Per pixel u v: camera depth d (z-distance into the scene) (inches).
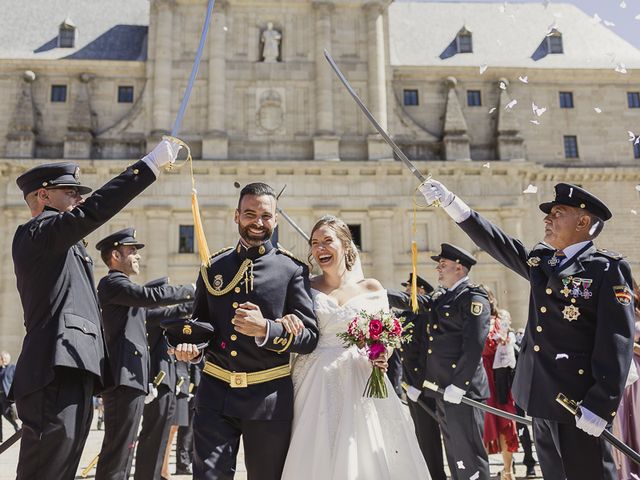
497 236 249.6
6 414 792.3
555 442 223.0
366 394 215.8
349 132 1466.5
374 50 1482.5
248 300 221.1
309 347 215.9
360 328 218.5
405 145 1489.9
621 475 353.7
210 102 1432.1
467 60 1625.2
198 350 212.2
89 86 1499.8
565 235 237.6
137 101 1466.5
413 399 367.6
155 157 219.9
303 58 1493.6
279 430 209.9
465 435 331.6
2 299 1326.3
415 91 1569.9
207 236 1359.5
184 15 1486.2
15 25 1610.5
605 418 206.7
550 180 1541.6
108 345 304.5
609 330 214.5
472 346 330.3
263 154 1439.5
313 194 1401.3
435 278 1395.2
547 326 228.8
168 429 367.9
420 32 1692.9
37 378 207.0
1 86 1488.7
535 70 1581.0
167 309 373.1
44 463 203.8
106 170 1386.6
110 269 335.6
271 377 214.4
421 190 257.9
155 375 364.5
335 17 1510.8
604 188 1563.7
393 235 1411.2
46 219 217.6
